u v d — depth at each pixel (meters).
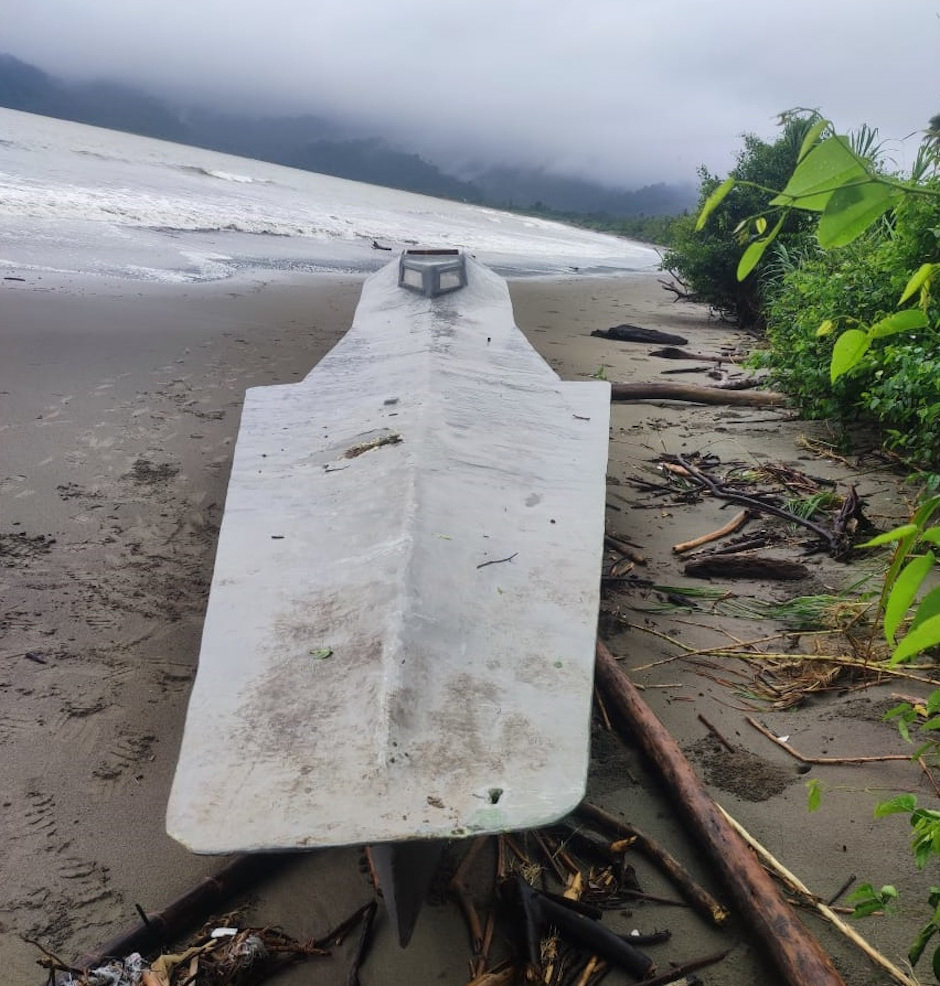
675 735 3.21
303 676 2.35
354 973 2.26
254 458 3.71
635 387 7.67
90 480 5.31
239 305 10.70
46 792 2.85
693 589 4.30
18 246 12.58
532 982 2.19
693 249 13.28
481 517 3.13
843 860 2.61
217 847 1.88
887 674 3.49
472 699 2.27
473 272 6.61
